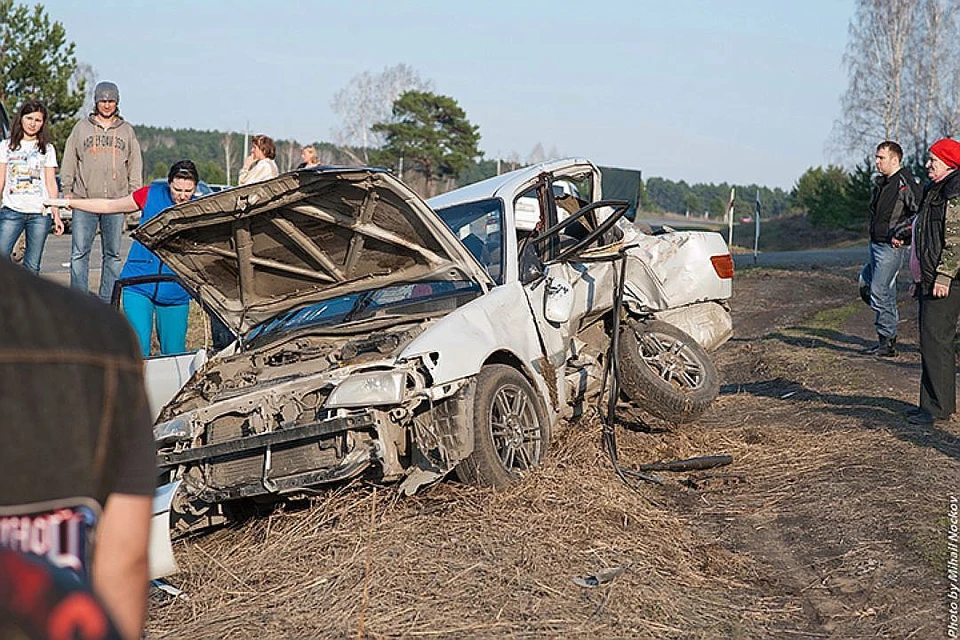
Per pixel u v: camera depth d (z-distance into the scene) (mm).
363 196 6098
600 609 4621
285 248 6602
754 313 17688
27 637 1695
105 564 1934
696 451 7945
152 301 8484
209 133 107375
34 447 1769
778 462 7559
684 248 9039
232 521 6328
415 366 5852
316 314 7246
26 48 38188
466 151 64375
